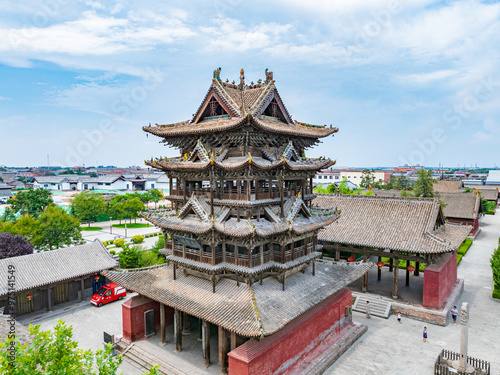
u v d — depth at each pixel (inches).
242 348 1029.2
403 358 1357.0
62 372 588.7
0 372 571.5
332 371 1258.0
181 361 1227.2
